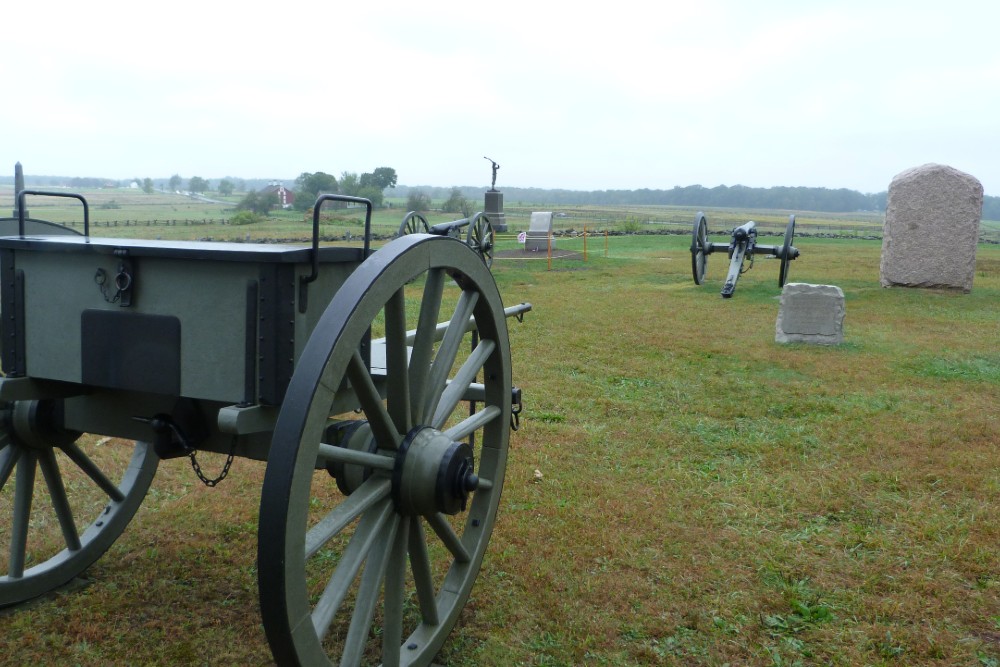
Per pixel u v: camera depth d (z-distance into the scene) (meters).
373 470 2.38
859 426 5.97
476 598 3.34
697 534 4.02
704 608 3.31
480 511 3.02
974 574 3.63
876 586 3.51
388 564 2.44
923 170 14.42
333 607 2.11
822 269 19.50
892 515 4.32
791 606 3.34
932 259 14.48
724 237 36.38
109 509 3.49
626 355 8.62
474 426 2.77
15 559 3.11
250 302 2.17
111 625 3.05
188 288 2.26
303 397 1.89
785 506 4.42
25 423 2.87
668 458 5.25
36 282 2.48
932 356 8.70
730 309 12.20
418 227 11.25
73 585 3.36
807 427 5.95
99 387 2.74
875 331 10.34
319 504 4.37
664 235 38.16
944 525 4.14
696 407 6.52
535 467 4.99
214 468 4.85
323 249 2.24
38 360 2.51
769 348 9.07
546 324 10.55
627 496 4.53
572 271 18.78
